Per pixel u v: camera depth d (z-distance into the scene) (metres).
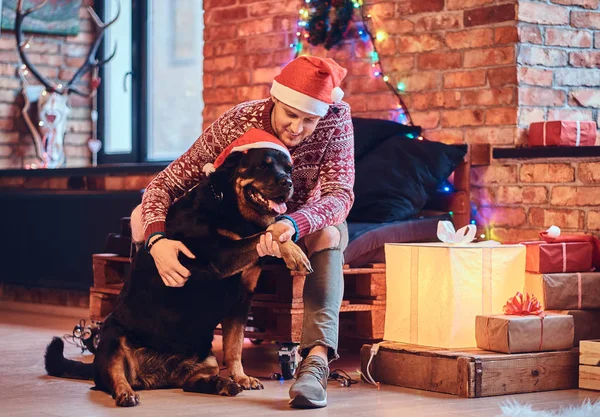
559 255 3.69
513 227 4.62
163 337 3.31
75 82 7.28
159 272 3.15
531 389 3.41
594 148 4.26
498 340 3.40
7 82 6.99
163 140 7.04
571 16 4.77
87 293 6.21
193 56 6.82
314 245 3.25
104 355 3.27
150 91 7.12
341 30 5.29
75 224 6.13
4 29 6.96
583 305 3.68
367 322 4.04
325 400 3.11
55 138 7.03
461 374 3.31
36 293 6.57
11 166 7.02
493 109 4.69
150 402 3.14
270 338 3.75
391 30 5.12
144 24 7.11
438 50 4.91
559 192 4.43
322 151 3.32
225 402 3.14
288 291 3.71
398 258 3.64
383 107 5.16
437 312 3.51
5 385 3.47
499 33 4.67
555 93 4.72
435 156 4.52
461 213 4.68
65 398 3.22
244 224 3.20
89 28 7.33
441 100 4.90
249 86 5.79
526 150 4.52
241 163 3.15
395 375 3.54
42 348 4.55
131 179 6.20
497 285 3.57
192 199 3.25
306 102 3.09
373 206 4.32
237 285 3.31
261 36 5.71
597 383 3.45
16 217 6.51
